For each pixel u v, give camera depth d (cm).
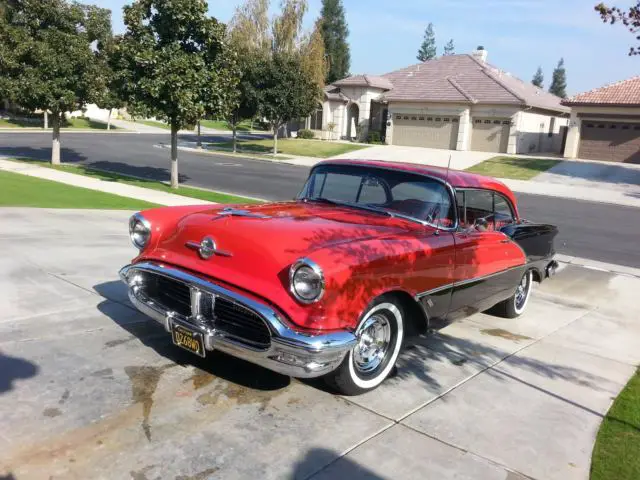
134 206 1209
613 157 3108
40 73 1766
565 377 462
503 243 527
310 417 362
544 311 660
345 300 348
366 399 394
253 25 3534
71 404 351
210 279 372
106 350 435
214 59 1507
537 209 1766
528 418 385
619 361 509
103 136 4222
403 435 349
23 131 4128
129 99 1496
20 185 1398
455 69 3844
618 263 1026
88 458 298
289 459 313
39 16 1739
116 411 347
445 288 446
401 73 4172
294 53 3566
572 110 3162
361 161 518
